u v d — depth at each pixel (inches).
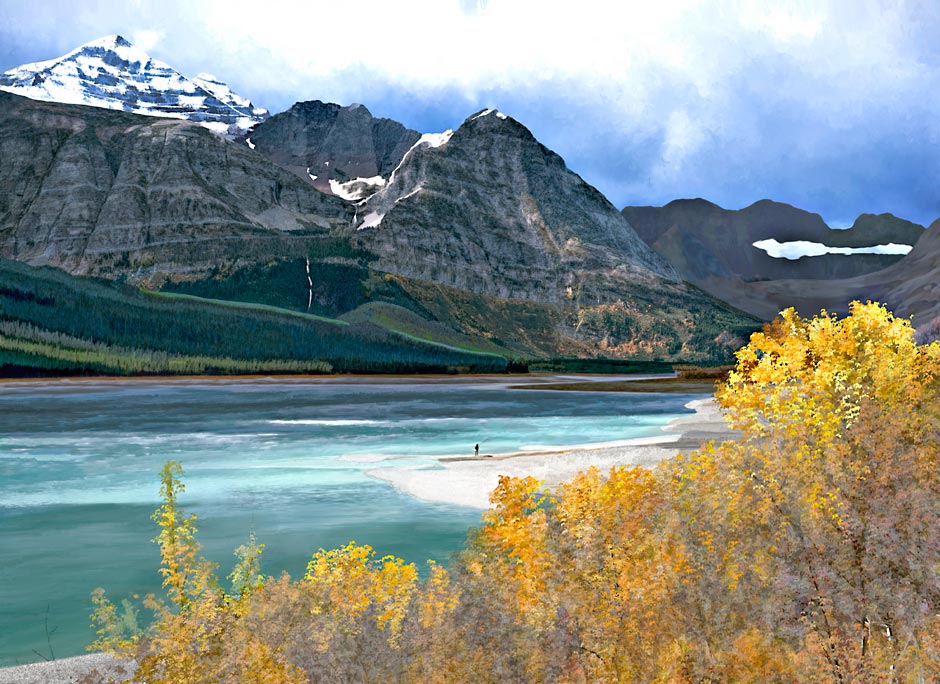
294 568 1304.1
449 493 2016.5
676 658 522.9
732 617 532.4
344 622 598.2
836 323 826.2
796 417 783.1
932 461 573.6
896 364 772.6
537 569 606.9
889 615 497.7
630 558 588.1
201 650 575.2
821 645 494.9
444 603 596.7
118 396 7495.1
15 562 1387.8
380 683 551.8
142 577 1291.8
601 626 546.9
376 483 2203.5
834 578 517.0
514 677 539.5
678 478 663.8
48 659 899.4
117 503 1988.2
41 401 6722.4
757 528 570.9
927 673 470.6
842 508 549.3
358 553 765.9
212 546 1476.4
